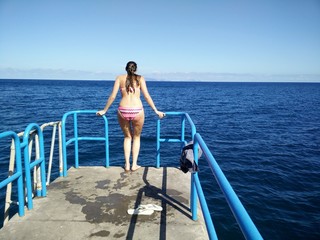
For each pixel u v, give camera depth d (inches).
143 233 115.8
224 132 776.9
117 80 167.2
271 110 1443.2
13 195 299.0
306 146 612.1
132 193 154.9
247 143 635.5
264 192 344.5
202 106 1605.6
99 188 161.5
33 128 138.8
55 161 418.3
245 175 408.8
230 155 523.2
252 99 2377.0
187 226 121.1
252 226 37.7
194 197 124.6
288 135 748.0
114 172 187.5
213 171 63.7
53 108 1288.1
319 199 325.1
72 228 119.3
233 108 1525.6
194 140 115.3
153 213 131.8
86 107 1374.3
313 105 1811.0
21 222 123.5
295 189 356.5
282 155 528.4
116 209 136.2
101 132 714.2
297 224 267.6
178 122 924.6
